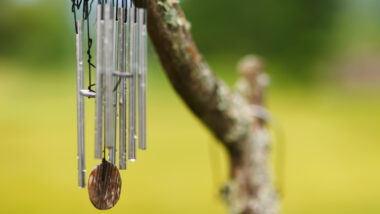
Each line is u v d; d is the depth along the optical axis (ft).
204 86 8.55
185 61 7.88
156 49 7.74
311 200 24.97
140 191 25.76
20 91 51.34
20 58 62.34
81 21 6.17
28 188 25.64
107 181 6.69
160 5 7.13
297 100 49.93
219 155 27.43
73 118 42.32
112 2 6.16
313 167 29.76
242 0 58.70
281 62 57.52
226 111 9.45
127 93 6.47
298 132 38.17
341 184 27.12
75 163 30.14
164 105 47.01
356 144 34.50
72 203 24.40
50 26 63.41
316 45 57.93
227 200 11.30
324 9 59.31
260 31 58.70
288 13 58.44
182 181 27.12
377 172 28.66
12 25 62.85
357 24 60.64
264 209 10.98
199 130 39.22
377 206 24.16
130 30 6.03
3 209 23.15
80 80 6.15
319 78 55.77
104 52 5.60
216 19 58.80
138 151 33.06
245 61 11.55
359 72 55.88
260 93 11.34
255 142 10.85
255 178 10.95
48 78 57.11
